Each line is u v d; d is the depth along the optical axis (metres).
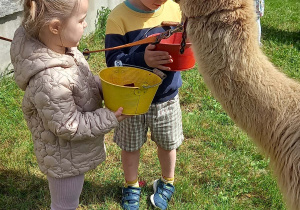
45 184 3.79
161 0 2.90
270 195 3.76
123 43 3.06
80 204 3.63
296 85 2.51
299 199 2.48
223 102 2.49
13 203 3.56
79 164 2.70
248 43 2.34
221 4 2.28
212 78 2.44
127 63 2.98
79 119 2.48
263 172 4.11
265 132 2.51
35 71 2.38
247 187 3.88
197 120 4.93
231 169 4.12
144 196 3.74
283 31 8.79
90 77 2.72
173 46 2.74
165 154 3.55
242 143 4.53
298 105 2.43
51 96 2.37
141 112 2.58
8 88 5.16
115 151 4.30
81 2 2.38
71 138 2.49
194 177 4.00
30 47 2.41
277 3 11.77
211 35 2.34
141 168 4.12
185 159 4.21
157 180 3.81
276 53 7.19
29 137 4.36
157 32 3.08
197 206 3.62
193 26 2.40
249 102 2.42
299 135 2.41
